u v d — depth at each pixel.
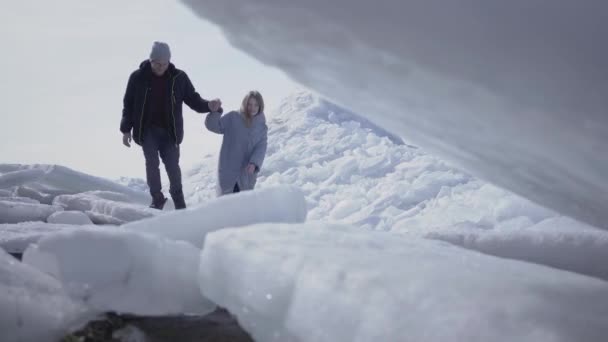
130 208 5.21
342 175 9.48
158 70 5.63
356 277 1.17
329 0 0.79
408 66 0.86
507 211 5.29
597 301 1.11
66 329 1.53
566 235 2.07
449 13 0.72
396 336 1.05
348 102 1.18
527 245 2.09
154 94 5.71
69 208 5.97
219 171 5.82
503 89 0.82
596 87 0.72
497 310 1.02
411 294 1.10
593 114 0.78
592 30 0.66
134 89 5.73
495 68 0.78
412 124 1.17
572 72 0.72
